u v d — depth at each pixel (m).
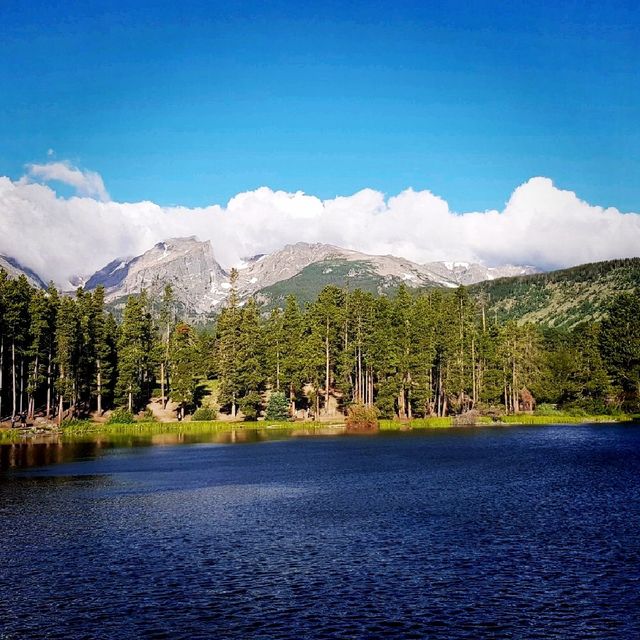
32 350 115.00
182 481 54.91
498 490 47.25
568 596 23.77
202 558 29.73
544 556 28.97
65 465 66.94
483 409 140.75
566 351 158.38
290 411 137.75
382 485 50.81
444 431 112.75
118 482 54.62
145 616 22.53
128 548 31.75
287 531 34.84
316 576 26.72
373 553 30.06
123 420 120.62
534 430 112.00
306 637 20.52
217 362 153.25
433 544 31.44
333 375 146.12
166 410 136.12
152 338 144.75
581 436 97.88
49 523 37.81
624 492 45.50
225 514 39.94
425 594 24.28
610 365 144.38
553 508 39.81
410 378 135.38
